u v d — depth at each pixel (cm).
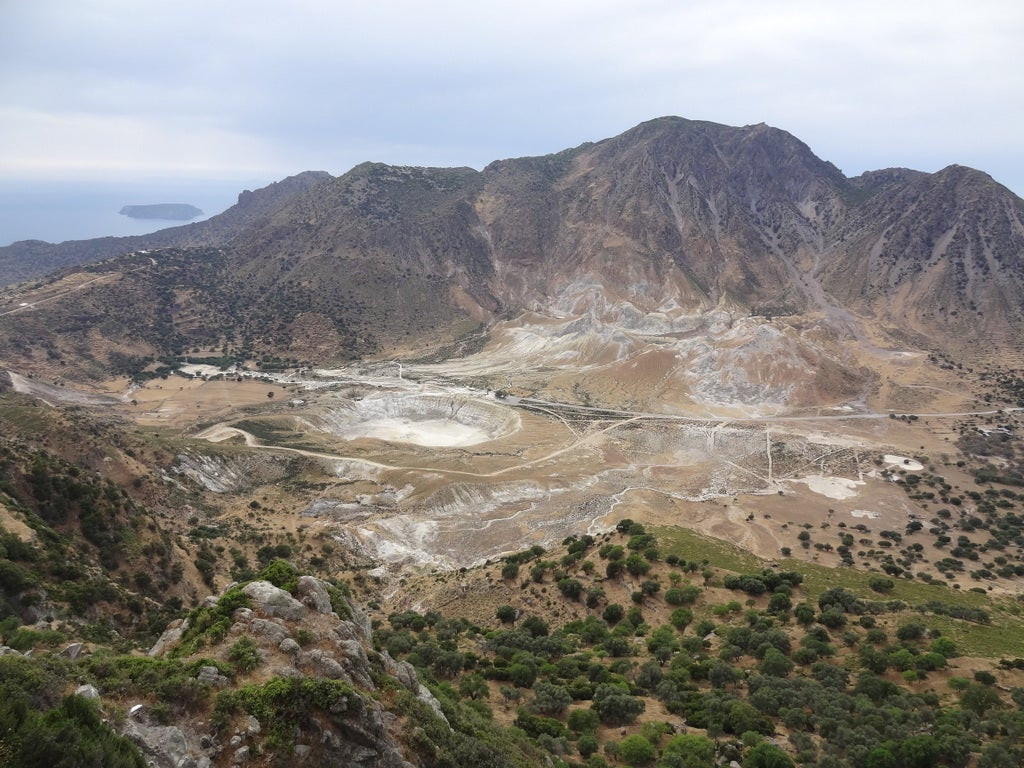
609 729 5116
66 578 5756
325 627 3303
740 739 4831
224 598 3247
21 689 2081
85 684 2370
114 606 5850
